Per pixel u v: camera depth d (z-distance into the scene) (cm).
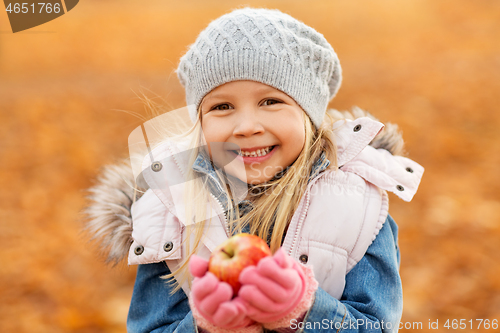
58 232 418
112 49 1183
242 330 123
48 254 389
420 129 571
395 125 182
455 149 516
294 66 152
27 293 346
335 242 145
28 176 524
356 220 148
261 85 147
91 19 1557
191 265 118
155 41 1226
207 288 110
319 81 162
